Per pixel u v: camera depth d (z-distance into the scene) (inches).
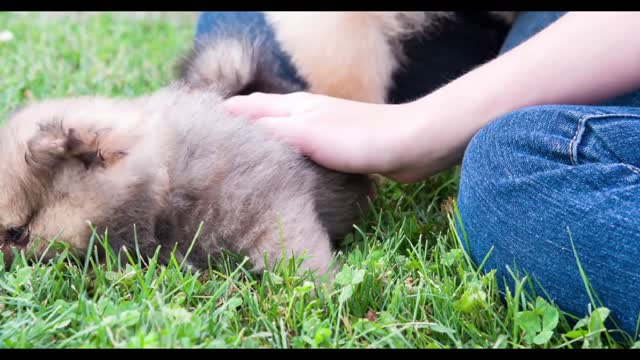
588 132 31.0
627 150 30.6
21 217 34.7
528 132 31.6
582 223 29.8
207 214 35.1
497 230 31.6
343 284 32.4
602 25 33.9
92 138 34.6
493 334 30.8
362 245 36.7
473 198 32.4
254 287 33.6
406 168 36.7
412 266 33.8
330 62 42.9
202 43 43.4
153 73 52.7
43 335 30.4
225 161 35.6
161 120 36.0
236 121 36.8
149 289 32.2
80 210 34.5
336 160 36.9
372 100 43.5
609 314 29.6
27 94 48.6
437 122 35.7
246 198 35.1
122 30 65.1
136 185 34.7
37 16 68.5
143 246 35.1
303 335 30.5
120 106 36.8
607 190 29.9
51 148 34.1
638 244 28.9
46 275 32.9
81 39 60.0
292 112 37.8
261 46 42.4
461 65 46.1
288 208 35.1
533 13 44.0
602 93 34.3
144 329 30.2
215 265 35.4
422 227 37.2
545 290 30.8
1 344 29.9
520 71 34.9
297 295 32.1
